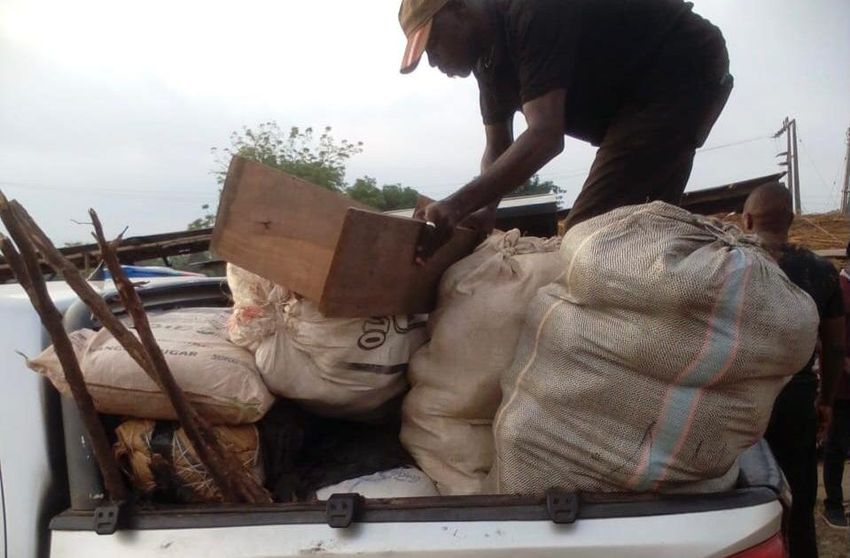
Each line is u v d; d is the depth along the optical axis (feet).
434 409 7.03
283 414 7.15
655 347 5.64
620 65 9.30
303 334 6.77
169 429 6.57
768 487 5.87
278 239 6.56
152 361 5.84
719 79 9.75
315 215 6.57
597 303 5.89
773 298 5.66
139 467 6.56
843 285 15.03
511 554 5.56
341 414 7.39
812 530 11.20
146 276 12.01
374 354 6.98
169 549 5.88
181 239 18.28
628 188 9.61
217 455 6.29
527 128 8.16
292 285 6.59
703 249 5.81
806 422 10.81
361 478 6.92
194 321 7.33
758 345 5.59
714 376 5.63
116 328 5.85
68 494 6.52
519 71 8.48
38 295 5.44
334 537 5.73
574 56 8.28
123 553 5.93
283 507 5.91
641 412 5.78
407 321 7.32
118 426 6.70
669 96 9.37
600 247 5.91
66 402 6.41
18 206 5.41
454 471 6.98
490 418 7.00
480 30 8.84
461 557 5.59
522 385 6.29
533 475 6.08
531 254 7.18
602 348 5.83
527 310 6.66
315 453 7.39
